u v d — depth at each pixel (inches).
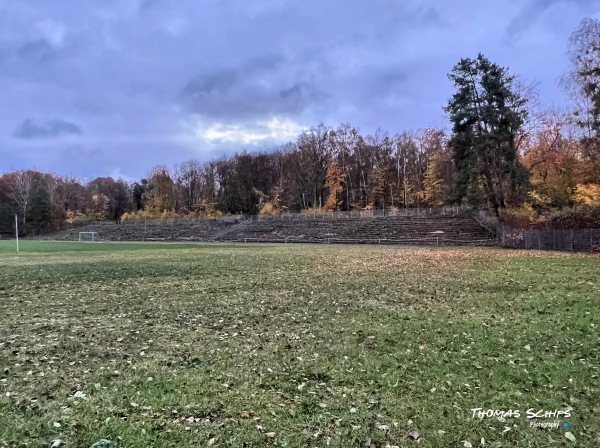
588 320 361.1
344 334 337.7
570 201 1652.3
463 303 455.8
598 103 1331.2
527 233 1533.0
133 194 4825.3
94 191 4719.5
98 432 175.5
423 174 3169.3
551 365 252.8
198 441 169.0
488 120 1788.9
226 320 393.7
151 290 570.3
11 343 318.0
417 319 383.6
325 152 3661.4
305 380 237.3
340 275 725.3
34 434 174.7
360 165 3634.4
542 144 1886.1
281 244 2103.8
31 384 233.1
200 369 257.4
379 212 2780.5
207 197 4111.7
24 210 3772.1
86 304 474.3
